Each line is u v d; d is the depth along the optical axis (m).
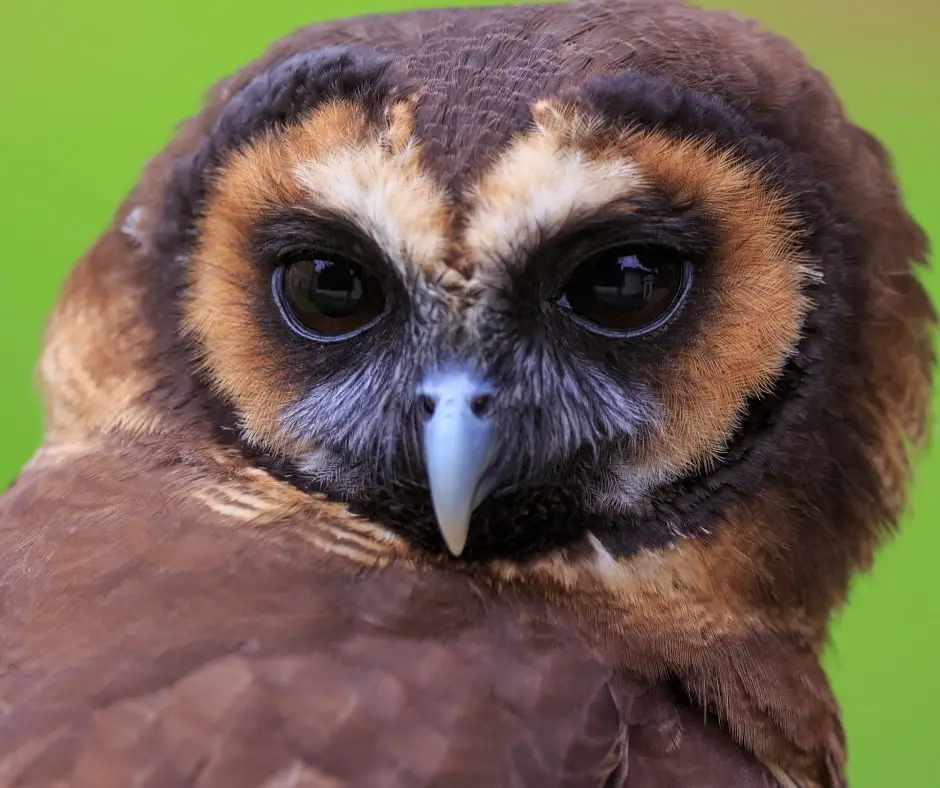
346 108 2.32
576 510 2.33
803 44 3.57
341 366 2.33
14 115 3.04
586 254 2.33
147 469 2.33
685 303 2.33
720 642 2.33
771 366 2.33
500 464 2.33
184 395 2.34
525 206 2.32
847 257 2.34
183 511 2.32
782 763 2.34
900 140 3.24
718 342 2.33
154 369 2.34
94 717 2.28
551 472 2.33
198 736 2.27
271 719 2.28
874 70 3.47
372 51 2.33
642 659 2.33
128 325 2.34
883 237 2.35
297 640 2.29
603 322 2.33
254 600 2.30
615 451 2.33
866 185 2.34
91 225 2.86
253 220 2.33
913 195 2.98
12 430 2.63
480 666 2.30
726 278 2.33
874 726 2.61
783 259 2.33
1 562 2.32
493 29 2.34
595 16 2.34
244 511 2.33
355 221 2.32
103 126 3.04
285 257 2.33
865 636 2.74
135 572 2.31
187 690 2.28
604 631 2.33
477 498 2.32
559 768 2.29
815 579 2.34
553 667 2.30
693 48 2.33
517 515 2.33
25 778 2.27
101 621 2.30
